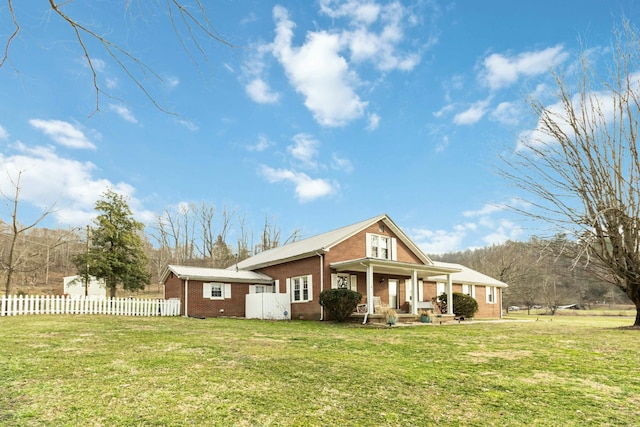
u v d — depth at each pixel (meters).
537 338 11.77
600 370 7.22
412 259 24.75
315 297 20.72
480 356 8.67
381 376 6.54
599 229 13.91
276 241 50.62
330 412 4.75
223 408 4.79
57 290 39.75
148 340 10.02
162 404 4.89
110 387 5.57
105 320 15.55
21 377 6.05
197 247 48.22
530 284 39.84
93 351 8.31
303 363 7.43
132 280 28.02
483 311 29.33
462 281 27.73
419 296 24.86
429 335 12.74
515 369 7.30
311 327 15.71
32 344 9.05
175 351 8.44
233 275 22.95
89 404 4.86
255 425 4.31
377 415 4.68
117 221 27.98
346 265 19.61
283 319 21.66
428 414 4.75
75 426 4.19
